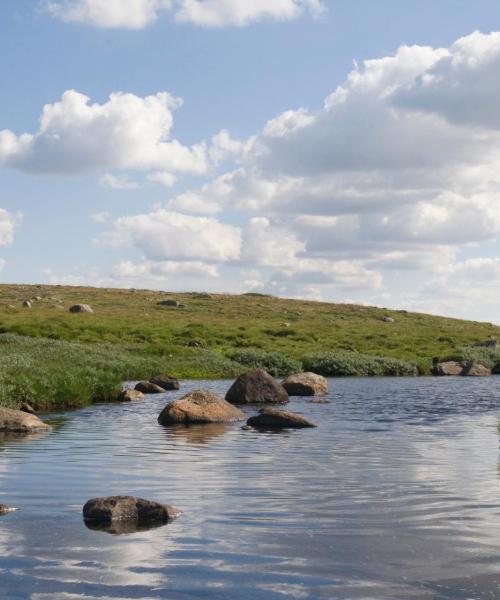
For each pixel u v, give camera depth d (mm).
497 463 14406
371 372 56875
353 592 6344
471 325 109250
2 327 75125
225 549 7742
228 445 17469
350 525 8875
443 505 10109
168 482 12109
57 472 13133
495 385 44000
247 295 134750
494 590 6383
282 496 10820
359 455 15711
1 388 25047
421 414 26547
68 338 72750
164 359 55688
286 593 6320
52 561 7273
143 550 7691
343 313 113375
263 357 58344
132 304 108938
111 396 32281
